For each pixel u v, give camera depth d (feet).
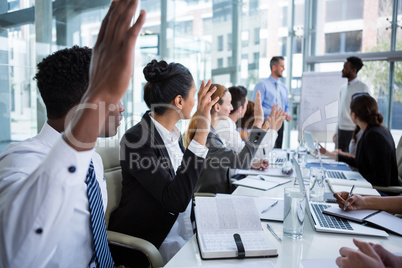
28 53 7.76
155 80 4.13
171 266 2.59
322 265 2.55
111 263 2.93
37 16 7.84
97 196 2.77
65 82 2.34
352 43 17.42
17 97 7.64
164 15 11.33
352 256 2.22
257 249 2.77
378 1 16.51
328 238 3.21
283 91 15.02
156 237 4.13
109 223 4.38
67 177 1.53
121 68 1.34
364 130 7.72
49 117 2.52
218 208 3.43
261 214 3.84
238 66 15.71
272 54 17.95
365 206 3.92
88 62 2.40
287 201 3.22
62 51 2.41
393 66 16.40
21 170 2.09
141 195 4.12
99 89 1.39
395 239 3.18
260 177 6.20
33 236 1.55
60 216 1.60
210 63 13.92
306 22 18.30
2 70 7.39
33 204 1.53
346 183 5.73
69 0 8.38
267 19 17.21
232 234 3.14
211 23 13.69
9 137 7.57
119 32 1.33
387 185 6.97
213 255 2.73
